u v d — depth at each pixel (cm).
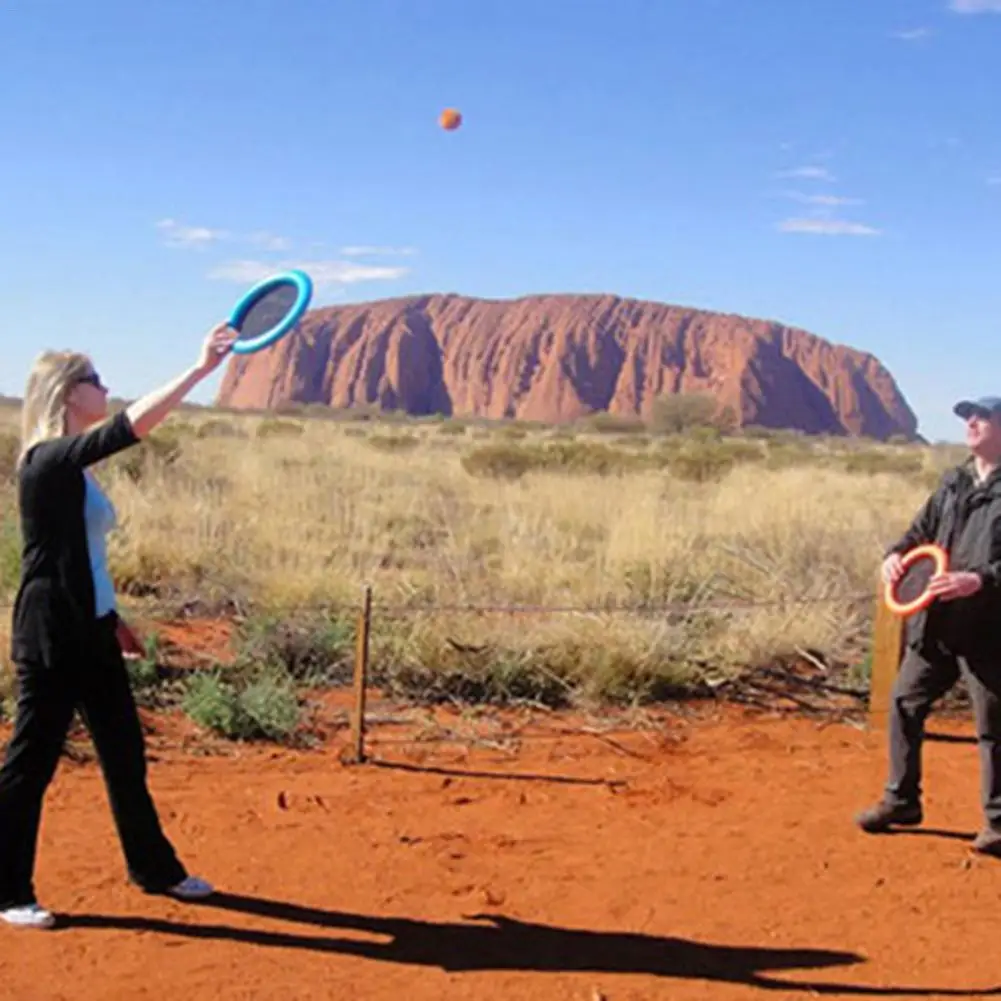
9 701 718
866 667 863
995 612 532
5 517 1166
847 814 602
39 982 411
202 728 714
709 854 545
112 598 454
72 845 529
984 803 550
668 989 423
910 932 473
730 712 793
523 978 427
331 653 845
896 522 1388
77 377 450
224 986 414
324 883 502
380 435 3875
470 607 835
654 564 1027
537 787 637
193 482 1622
